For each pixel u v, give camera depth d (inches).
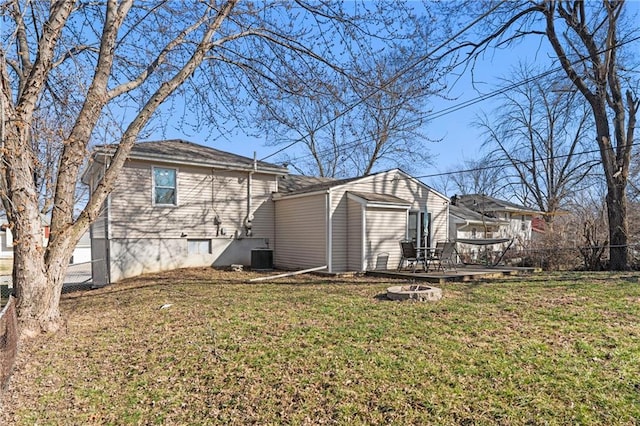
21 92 206.5
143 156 427.5
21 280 195.3
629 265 442.3
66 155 210.7
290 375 136.3
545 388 119.9
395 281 358.6
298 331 186.5
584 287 291.4
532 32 452.4
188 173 469.4
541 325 186.2
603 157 462.9
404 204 459.5
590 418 102.8
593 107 469.4
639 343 156.1
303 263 479.8
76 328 209.8
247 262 510.9
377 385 125.6
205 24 269.7
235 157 532.7
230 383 132.7
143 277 407.5
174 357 159.3
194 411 116.0
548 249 496.4
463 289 299.0
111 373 146.9
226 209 498.0
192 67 244.2
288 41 287.6
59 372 148.8
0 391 117.9
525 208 971.3
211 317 221.1
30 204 194.9
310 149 1022.4
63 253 209.5
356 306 240.2
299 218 488.4
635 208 640.4
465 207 964.6
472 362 141.6
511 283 327.9
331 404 115.3
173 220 458.0
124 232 422.9
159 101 234.7
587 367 134.5
